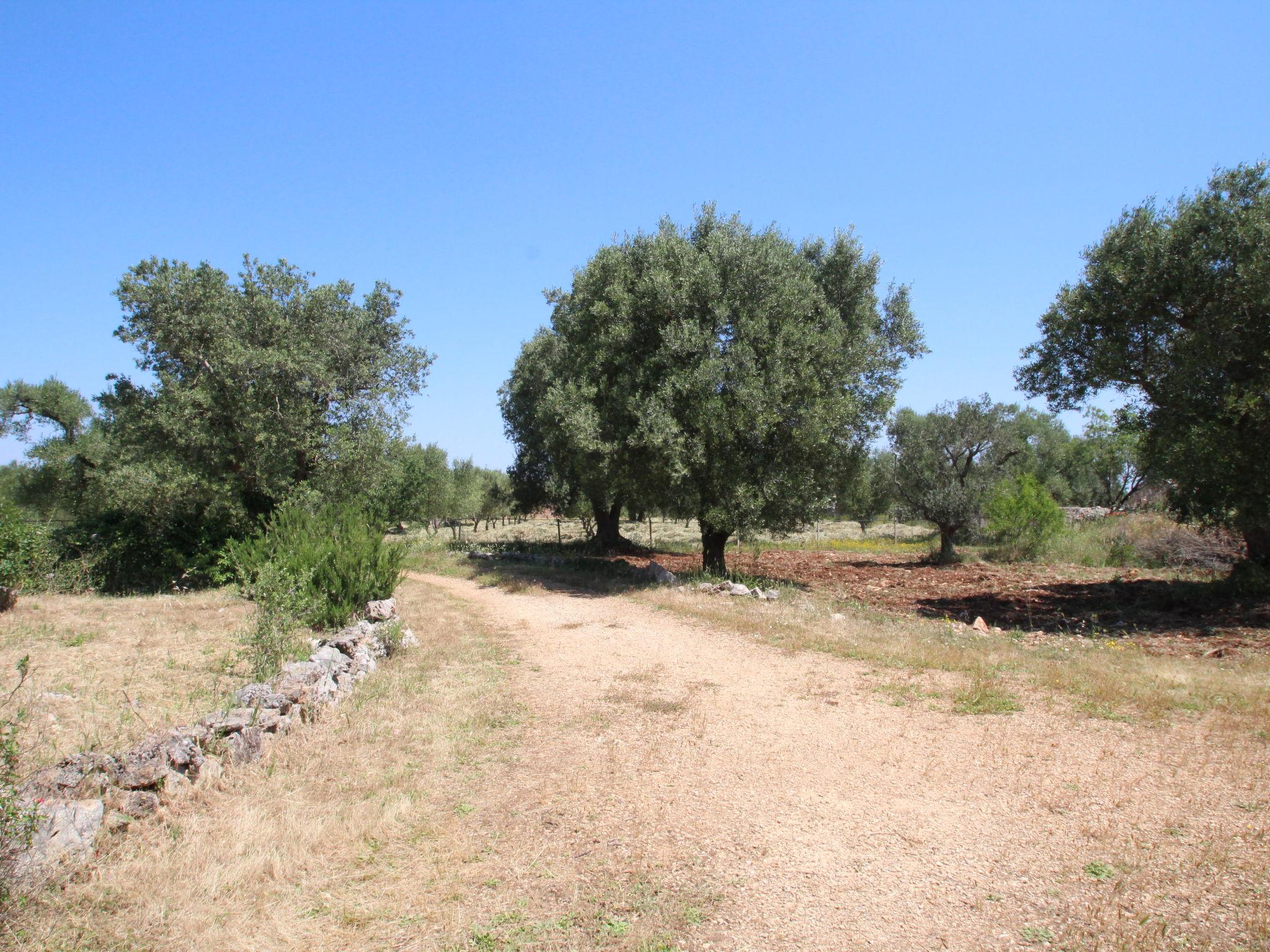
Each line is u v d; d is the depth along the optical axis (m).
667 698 8.45
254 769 6.04
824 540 44.09
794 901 4.17
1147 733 6.73
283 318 21.06
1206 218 15.10
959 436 30.17
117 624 12.14
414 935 3.93
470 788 5.91
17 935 3.68
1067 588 19.72
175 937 3.82
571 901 4.25
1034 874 4.35
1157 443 16.48
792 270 19.41
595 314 19.78
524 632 12.80
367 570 12.68
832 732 7.11
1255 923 3.71
